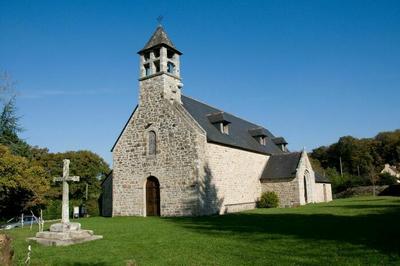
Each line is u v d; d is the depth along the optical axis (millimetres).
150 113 27500
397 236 11945
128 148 28312
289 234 13508
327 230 14125
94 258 10062
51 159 52375
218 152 27812
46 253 10914
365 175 61031
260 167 35562
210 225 17797
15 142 33906
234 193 29641
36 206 29781
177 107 26812
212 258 9648
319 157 86938
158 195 26422
